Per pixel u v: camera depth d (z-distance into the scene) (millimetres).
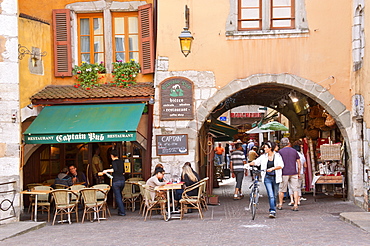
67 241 8805
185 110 13078
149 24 13945
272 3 13195
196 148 13141
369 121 11766
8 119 11445
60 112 13359
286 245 7648
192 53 13148
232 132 18703
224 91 13055
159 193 11938
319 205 12836
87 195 11508
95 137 12367
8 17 11562
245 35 13031
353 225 9523
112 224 11008
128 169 14508
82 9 14273
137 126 12422
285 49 13016
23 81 13211
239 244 7867
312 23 12977
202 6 13172
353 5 12758
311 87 12961
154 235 9141
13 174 11383
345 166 13828
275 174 10945
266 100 19750
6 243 8812
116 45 14453
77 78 14172
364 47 12055
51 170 15219
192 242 8203
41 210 13461
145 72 14023
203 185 12312
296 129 20172
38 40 13805
